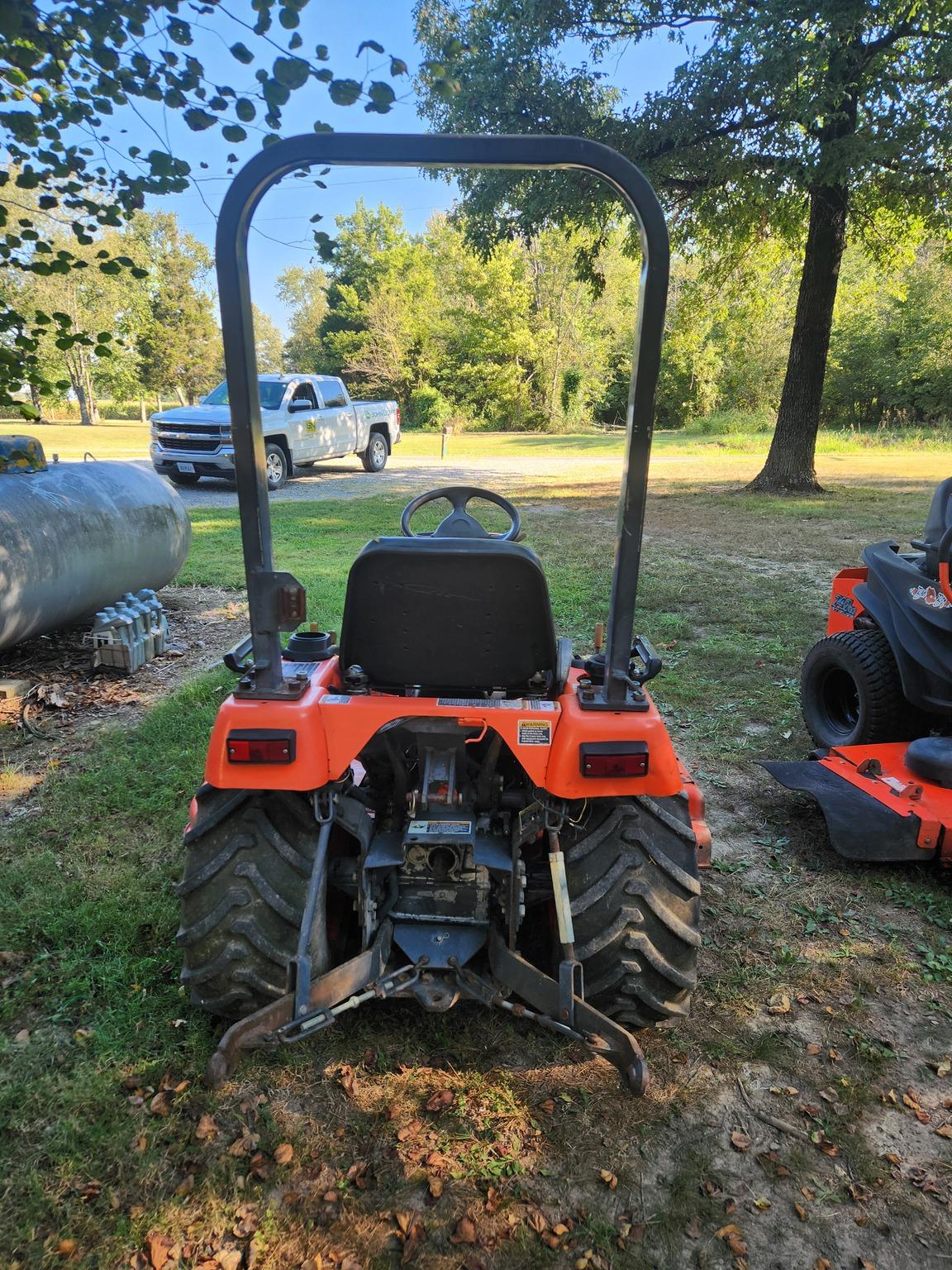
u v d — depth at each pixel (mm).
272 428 15773
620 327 48469
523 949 2627
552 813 2287
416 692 2447
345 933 2641
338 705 2260
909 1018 2654
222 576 8641
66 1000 2617
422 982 2193
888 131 12336
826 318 15078
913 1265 1867
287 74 2594
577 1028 1995
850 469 20062
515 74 12586
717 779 4355
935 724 4262
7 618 5273
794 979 2828
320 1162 2080
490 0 13242
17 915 3039
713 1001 2701
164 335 56219
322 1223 1929
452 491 3225
